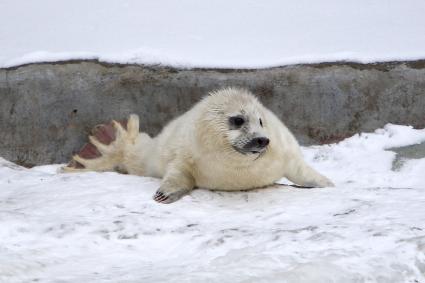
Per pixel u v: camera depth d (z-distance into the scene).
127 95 32.56
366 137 32.53
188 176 24.05
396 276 16.11
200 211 21.88
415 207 20.83
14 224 19.66
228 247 18.36
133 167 28.70
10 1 39.62
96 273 16.84
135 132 29.23
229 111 23.06
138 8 38.78
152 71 32.56
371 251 17.16
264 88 32.34
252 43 34.88
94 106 32.53
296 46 34.53
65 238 19.16
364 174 29.55
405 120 33.25
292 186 25.00
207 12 38.41
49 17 37.69
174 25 36.75
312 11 38.69
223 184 23.88
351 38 35.41
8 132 32.53
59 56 32.84
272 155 23.55
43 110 32.41
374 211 20.58
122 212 21.42
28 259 17.56
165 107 32.62
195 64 32.59
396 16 38.09
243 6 39.16
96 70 32.50
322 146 32.72
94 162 29.69
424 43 34.81
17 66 32.44
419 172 29.59
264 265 16.39
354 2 39.78
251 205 22.55
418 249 16.94
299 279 15.54
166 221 20.42
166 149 25.06
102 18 37.50
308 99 32.66
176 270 16.69
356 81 32.78
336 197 22.78
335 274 15.80
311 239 18.03
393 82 33.03
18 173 27.31
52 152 32.78
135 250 18.78
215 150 23.11
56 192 23.78
